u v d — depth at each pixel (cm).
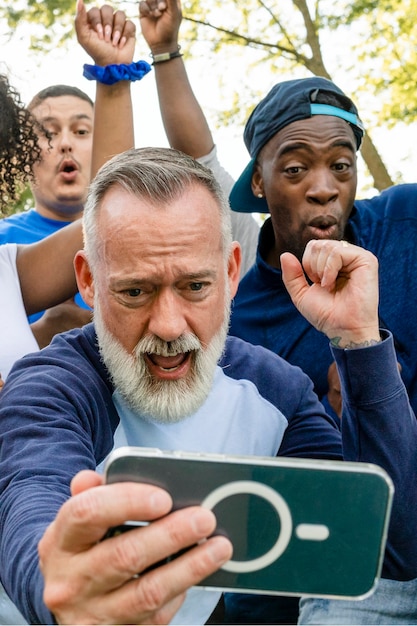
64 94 294
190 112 272
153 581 85
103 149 231
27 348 189
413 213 219
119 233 138
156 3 268
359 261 137
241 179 246
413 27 730
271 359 171
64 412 141
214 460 90
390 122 767
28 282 198
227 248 150
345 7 741
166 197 139
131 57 239
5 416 141
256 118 235
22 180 230
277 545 92
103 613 86
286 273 143
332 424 173
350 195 223
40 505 117
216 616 176
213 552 86
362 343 134
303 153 219
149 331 141
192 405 148
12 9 653
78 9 237
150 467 89
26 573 106
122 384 147
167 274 138
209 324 144
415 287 206
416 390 197
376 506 91
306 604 170
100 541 87
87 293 159
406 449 131
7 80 221
